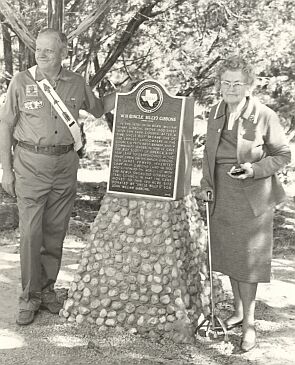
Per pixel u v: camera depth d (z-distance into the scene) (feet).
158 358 13.03
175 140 14.34
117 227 14.78
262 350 13.52
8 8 24.17
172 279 14.17
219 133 13.46
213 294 14.71
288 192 40.16
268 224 13.32
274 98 33.73
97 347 13.47
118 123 14.80
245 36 32.27
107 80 33.96
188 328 13.87
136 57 35.53
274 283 18.70
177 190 14.61
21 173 14.28
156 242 14.39
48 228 14.99
